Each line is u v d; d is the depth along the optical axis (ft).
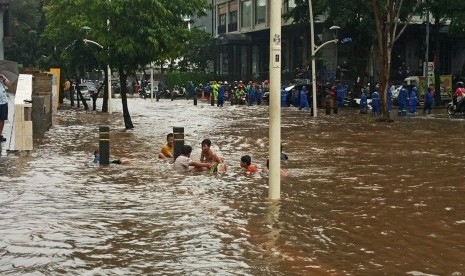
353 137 78.18
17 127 59.41
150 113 132.98
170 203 35.29
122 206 34.32
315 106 119.65
